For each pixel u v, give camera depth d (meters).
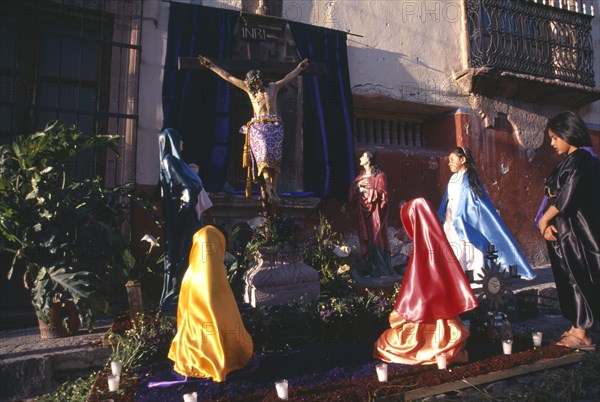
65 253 3.81
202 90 5.93
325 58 6.72
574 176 3.62
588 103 8.71
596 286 3.60
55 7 5.54
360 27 7.25
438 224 3.32
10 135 5.00
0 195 3.69
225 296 3.11
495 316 3.85
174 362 3.28
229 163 6.38
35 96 5.25
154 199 5.34
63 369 3.37
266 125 4.82
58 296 3.66
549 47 8.44
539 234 8.17
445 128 7.94
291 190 6.50
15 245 4.07
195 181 4.30
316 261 5.33
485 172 7.81
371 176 5.54
